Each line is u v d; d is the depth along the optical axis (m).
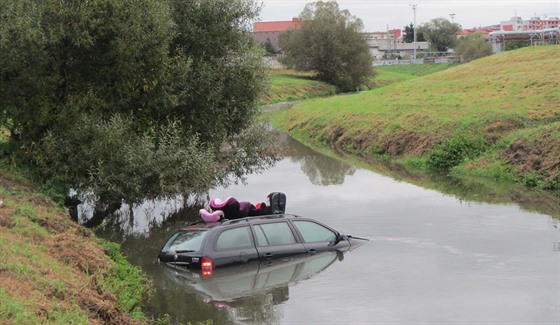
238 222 13.44
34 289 9.46
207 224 13.62
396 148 34.84
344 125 43.88
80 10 18.62
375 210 20.05
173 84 21.33
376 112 43.44
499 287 12.25
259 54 24.27
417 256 14.52
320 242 14.36
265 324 10.61
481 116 33.72
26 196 16.16
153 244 16.64
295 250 13.73
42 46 18.09
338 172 29.61
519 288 12.17
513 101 37.34
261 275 13.10
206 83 22.14
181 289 12.58
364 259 14.32
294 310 11.27
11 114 19.25
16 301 8.55
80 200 19.86
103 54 19.58
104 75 19.80
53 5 18.41
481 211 19.83
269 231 13.66
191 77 22.05
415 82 60.41
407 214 19.33
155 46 19.98
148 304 11.72
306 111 55.78
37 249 11.77
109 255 14.03
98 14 18.83
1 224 12.88
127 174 18.53
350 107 49.81
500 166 27.06
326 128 45.81
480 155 29.53
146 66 20.11
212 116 22.61
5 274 9.69
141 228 18.66
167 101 20.83
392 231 16.95
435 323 10.46
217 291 12.45
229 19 23.33
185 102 21.64
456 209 20.17
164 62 20.31
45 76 18.97
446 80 56.44
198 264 12.70
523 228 17.33
